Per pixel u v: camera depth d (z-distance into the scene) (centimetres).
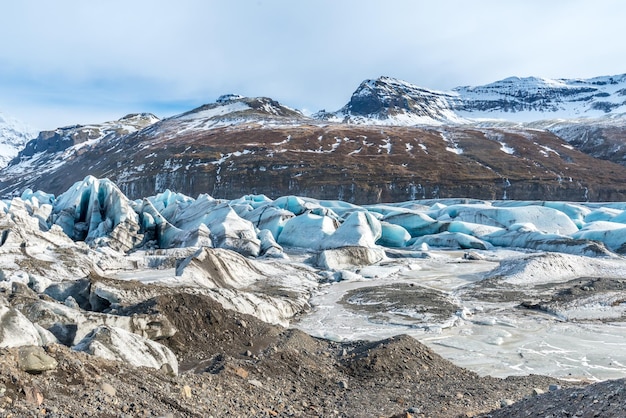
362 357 1806
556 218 6172
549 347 2361
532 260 4056
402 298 3294
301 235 5541
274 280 3728
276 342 1856
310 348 1908
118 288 2336
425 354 1917
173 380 1227
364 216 5359
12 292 2019
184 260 3431
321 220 5600
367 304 3195
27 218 4581
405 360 1833
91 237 5325
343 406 1407
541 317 2873
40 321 1524
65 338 1438
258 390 1395
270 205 6475
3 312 1157
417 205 7944
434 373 1795
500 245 5744
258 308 2631
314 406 1377
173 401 1100
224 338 1812
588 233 5397
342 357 1845
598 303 3038
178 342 1705
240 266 3694
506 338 2508
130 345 1313
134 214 5550
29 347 1009
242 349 1770
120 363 1198
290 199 6725
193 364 1554
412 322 2769
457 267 4547
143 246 5203
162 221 5516
